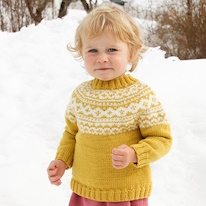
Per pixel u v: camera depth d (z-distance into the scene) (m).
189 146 3.46
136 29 1.74
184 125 3.83
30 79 5.33
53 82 5.28
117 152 1.49
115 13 1.66
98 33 1.61
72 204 1.86
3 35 7.04
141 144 1.58
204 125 3.77
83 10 13.89
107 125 1.64
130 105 1.64
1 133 3.90
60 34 6.99
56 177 1.81
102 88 1.71
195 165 3.18
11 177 3.03
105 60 1.62
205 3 12.71
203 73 5.57
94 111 1.67
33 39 6.64
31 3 11.73
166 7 13.47
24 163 3.30
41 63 5.79
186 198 2.81
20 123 4.18
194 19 13.02
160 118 1.67
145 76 5.43
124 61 1.67
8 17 11.51
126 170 1.66
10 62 5.78
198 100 4.36
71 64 5.84
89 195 1.73
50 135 3.88
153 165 3.22
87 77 5.48
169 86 4.90
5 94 4.85
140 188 1.68
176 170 3.14
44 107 4.59
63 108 4.47
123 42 1.66
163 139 1.64
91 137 1.67
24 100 4.77
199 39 13.04
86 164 1.71
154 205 2.72
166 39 13.54
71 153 1.87
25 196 2.75
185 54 13.44
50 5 12.57
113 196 1.67
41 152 3.54
